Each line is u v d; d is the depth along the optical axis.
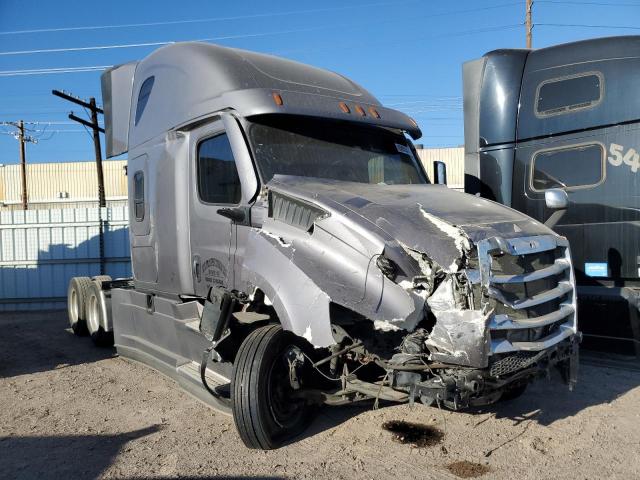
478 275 3.87
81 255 15.79
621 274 6.95
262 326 4.93
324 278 4.10
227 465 4.38
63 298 15.82
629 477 4.09
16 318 14.04
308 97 5.51
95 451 4.79
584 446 4.64
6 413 5.89
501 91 7.94
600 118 7.09
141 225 6.92
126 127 7.76
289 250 4.37
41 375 7.53
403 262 3.98
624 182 6.93
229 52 6.00
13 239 15.90
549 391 6.05
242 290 4.84
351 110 5.71
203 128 5.67
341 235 4.19
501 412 5.44
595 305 7.00
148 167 6.69
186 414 5.67
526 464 4.32
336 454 4.54
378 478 4.12
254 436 4.55
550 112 7.51
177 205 6.01
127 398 6.30
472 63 8.32
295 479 4.12
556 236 4.57
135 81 7.42
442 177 6.76
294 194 4.56
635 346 6.75
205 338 5.54
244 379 4.52
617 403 5.64
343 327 4.42
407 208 4.41
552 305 4.43
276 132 5.29
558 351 4.41
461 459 4.43
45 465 4.54
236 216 4.95
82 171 47.38
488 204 4.93
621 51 7.05
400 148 6.11
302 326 4.06
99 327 9.31
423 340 3.97
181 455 4.62
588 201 7.18
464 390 3.89
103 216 15.76
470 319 3.78
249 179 4.97
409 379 4.02
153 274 6.65
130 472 4.33
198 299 5.89
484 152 8.09
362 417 5.33
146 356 7.21
